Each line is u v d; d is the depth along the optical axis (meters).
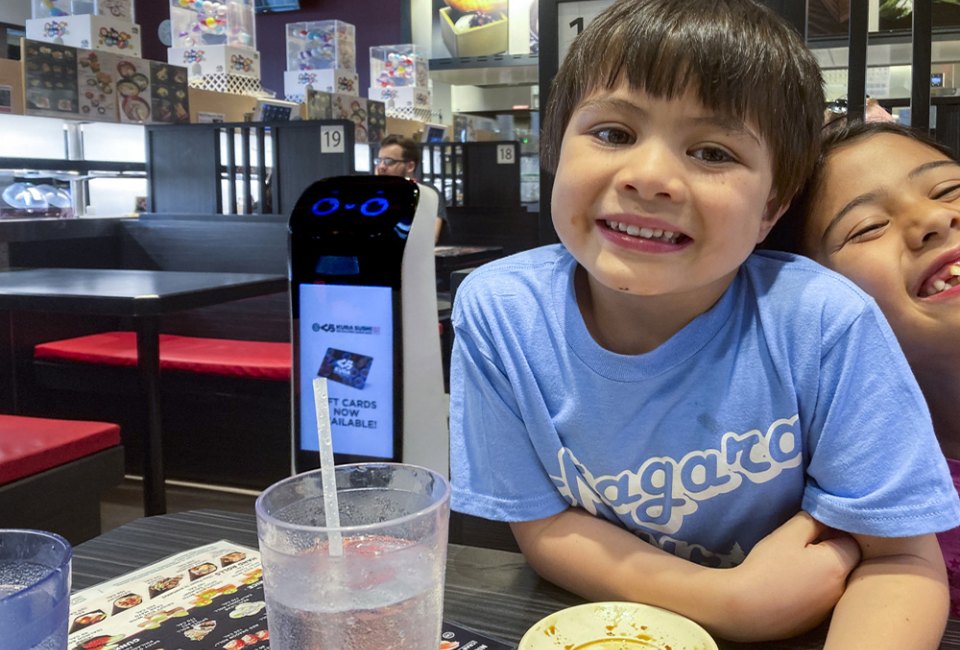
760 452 0.77
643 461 0.80
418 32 7.85
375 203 0.93
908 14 3.30
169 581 0.72
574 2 1.40
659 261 0.68
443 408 1.00
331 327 0.95
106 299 2.28
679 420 0.78
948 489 0.69
